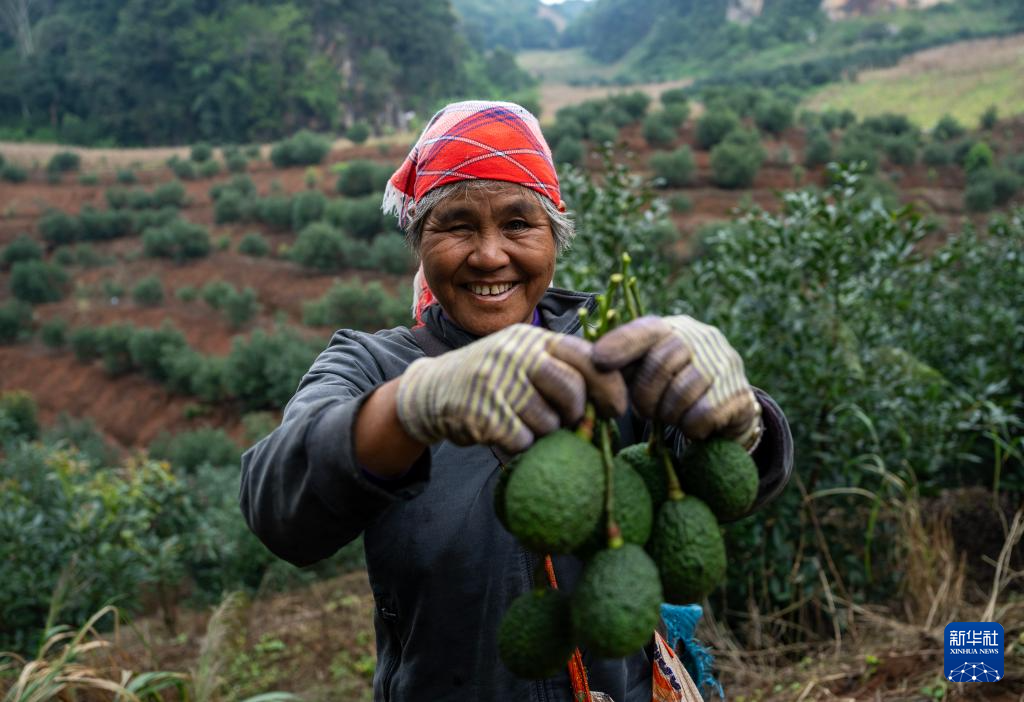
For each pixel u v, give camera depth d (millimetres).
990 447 4938
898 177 33906
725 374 1005
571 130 33906
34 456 7449
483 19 171250
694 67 110688
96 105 76438
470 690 1399
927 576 3768
